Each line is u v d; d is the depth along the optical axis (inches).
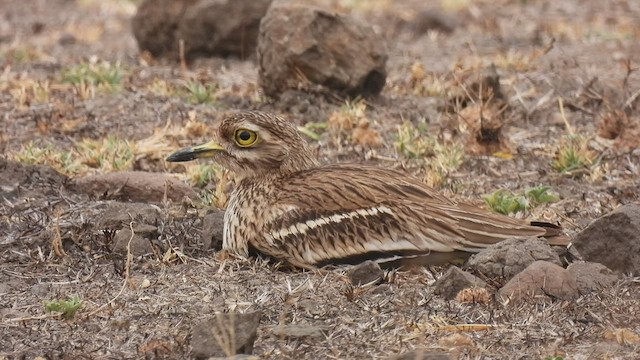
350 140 600.1
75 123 617.3
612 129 604.1
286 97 649.0
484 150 586.9
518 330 373.7
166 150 577.3
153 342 363.3
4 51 828.6
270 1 791.1
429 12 936.9
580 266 409.4
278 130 449.1
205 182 540.7
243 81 722.8
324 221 424.5
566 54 813.9
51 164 558.3
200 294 407.5
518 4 1025.5
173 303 400.2
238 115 452.1
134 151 576.1
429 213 420.2
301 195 431.5
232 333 352.2
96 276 428.5
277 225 429.1
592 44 850.8
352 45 655.8
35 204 507.2
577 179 551.2
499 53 822.5
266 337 368.5
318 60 650.8
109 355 362.0
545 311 385.1
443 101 664.4
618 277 413.1
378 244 419.5
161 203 516.1
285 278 419.8
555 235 426.0
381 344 363.9
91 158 569.3
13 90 685.3
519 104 666.8
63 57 818.8
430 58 823.7
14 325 385.7
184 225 477.1
